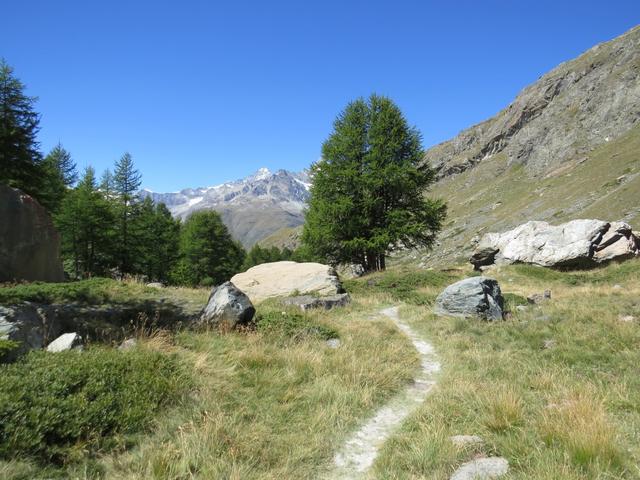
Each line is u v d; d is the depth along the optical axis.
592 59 134.88
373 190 27.05
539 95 145.62
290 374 7.76
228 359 8.28
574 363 8.52
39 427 4.65
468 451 4.95
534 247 28.42
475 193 126.62
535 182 99.25
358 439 5.72
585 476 4.11
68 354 6.84
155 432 5.37
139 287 16.80
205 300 15.89
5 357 6.22
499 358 9.20
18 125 28.44
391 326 13.07
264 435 5.50
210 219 49.59
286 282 19.94
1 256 14.61
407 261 82.50
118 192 41.12
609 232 26.77
